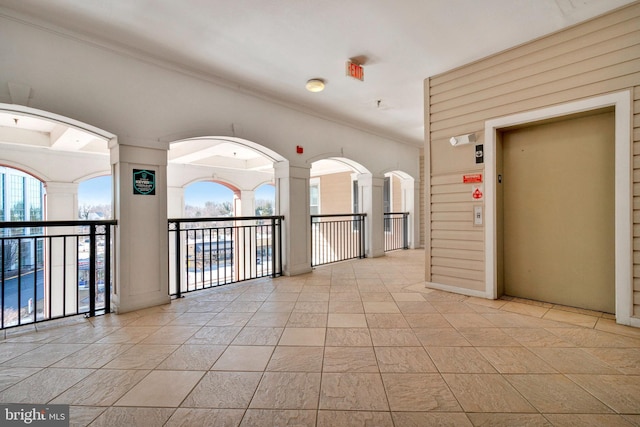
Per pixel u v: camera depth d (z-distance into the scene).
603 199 2.91
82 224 2.93
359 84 4.05
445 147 3.77
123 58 3.07
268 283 4.27
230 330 2.64
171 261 7.19
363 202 6.47
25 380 1.89
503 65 3.26
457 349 2.25
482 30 2.87
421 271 5.05
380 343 2.36
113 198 3.18
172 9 2.52
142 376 1.92
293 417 1.54
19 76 2.51
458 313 3.01
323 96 4.44
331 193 9.66
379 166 6.50
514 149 3.47
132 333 2.60
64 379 1.89
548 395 1.70
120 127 3.05
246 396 1.71
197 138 3.83
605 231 2.90
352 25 2.78
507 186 3.53
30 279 6.02
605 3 2.51
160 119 3.33
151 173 3.29
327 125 5.34
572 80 2.83
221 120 3.85
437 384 1.81
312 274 4.85
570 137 3.08
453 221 3.72
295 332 2.59
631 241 2.58
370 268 5.30
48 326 2.75
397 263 5.75
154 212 3.33
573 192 3.09
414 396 1.70
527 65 3.10
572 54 2.83
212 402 1.66
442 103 3.77
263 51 3.21
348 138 5.75
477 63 3.45
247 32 2.87
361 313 3.04
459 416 1.54
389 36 2.96
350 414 1.56
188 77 3.55
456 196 3.69
